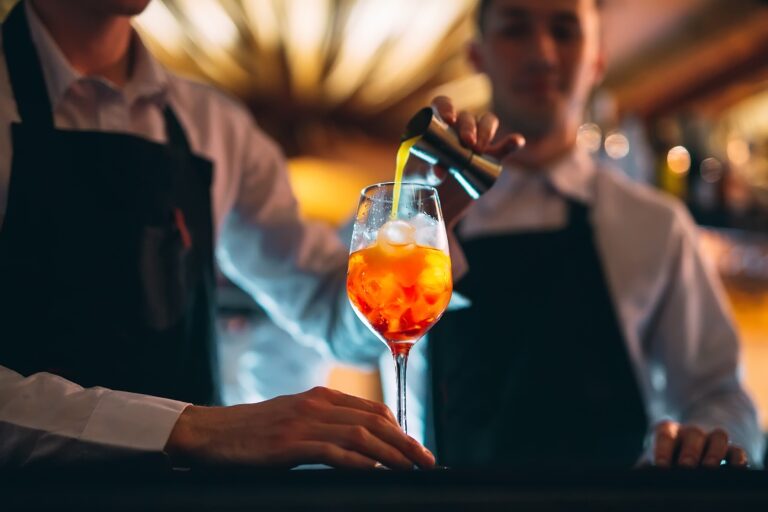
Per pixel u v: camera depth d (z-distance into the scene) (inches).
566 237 84.0
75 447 37.9
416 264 41.0
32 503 24.5
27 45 58.7
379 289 41.0
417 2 180.7
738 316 159.9
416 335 42.6
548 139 88.0
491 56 87.0
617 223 85.6
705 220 134.5
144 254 55.9
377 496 26.0
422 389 83.9
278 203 72.3
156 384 54.3
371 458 36.0
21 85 57.4
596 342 79.7
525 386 77.9
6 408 39.3
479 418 78.4
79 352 52.0
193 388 56.9
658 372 87.8
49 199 54.1
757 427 77.0
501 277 82.5
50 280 52.7
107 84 60.8
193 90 70.4
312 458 35.7
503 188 88.9
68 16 59.3
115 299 54.1
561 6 83.2
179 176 60.2
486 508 25.9
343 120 226.2
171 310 56.6
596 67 95.9
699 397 79.7
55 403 39.3
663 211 86.0
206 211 62.1
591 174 90.4
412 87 213.6
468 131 48.6
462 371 79.8
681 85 196.9
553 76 84.0
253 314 136.5
